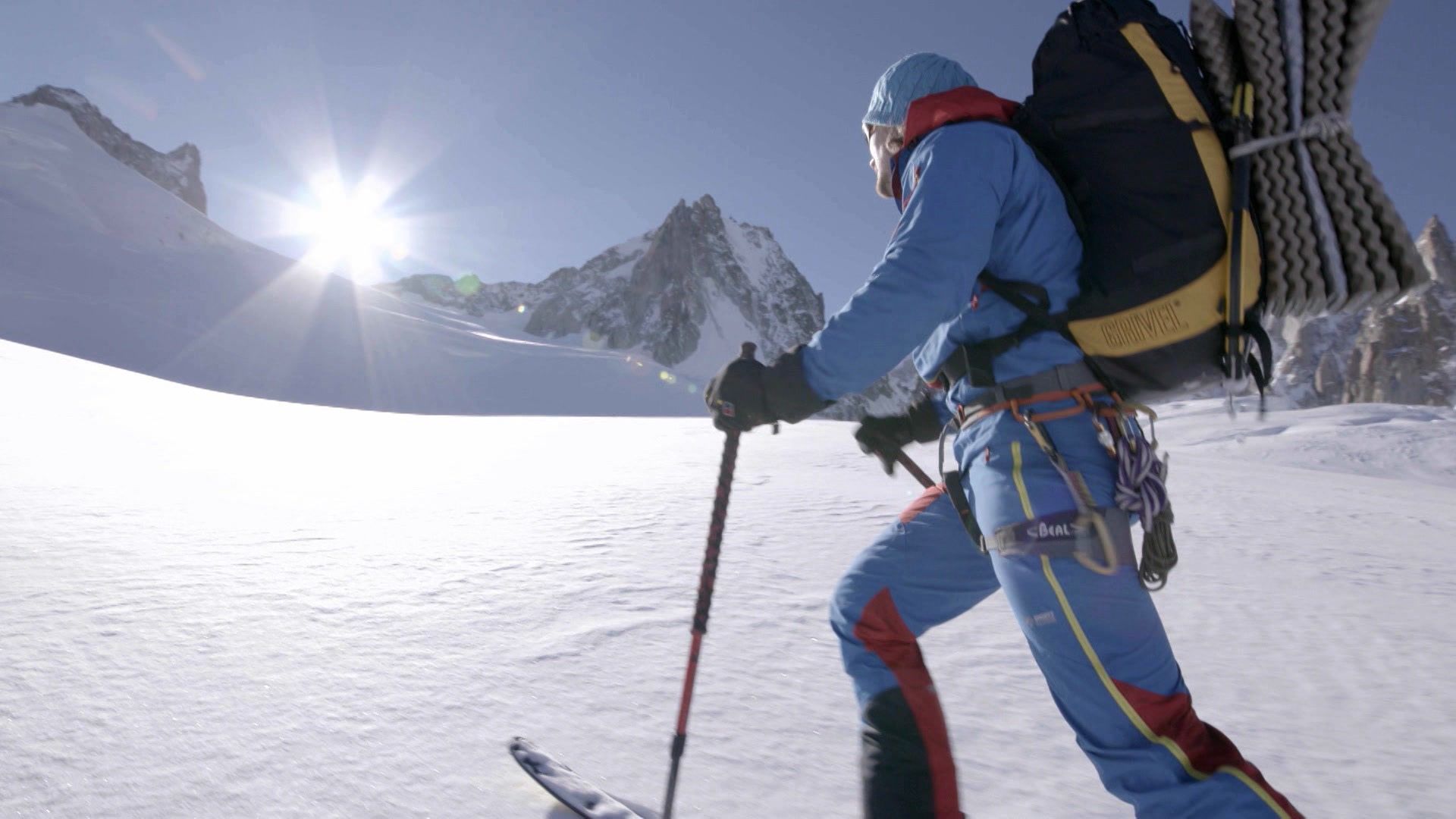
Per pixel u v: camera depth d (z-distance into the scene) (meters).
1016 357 1.50
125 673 2.27
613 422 23.17
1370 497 13.90
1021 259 1.46
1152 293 1.38
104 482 5.88
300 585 3.34
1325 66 1.38
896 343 1.39
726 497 1.68
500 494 6.73
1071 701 1.44
